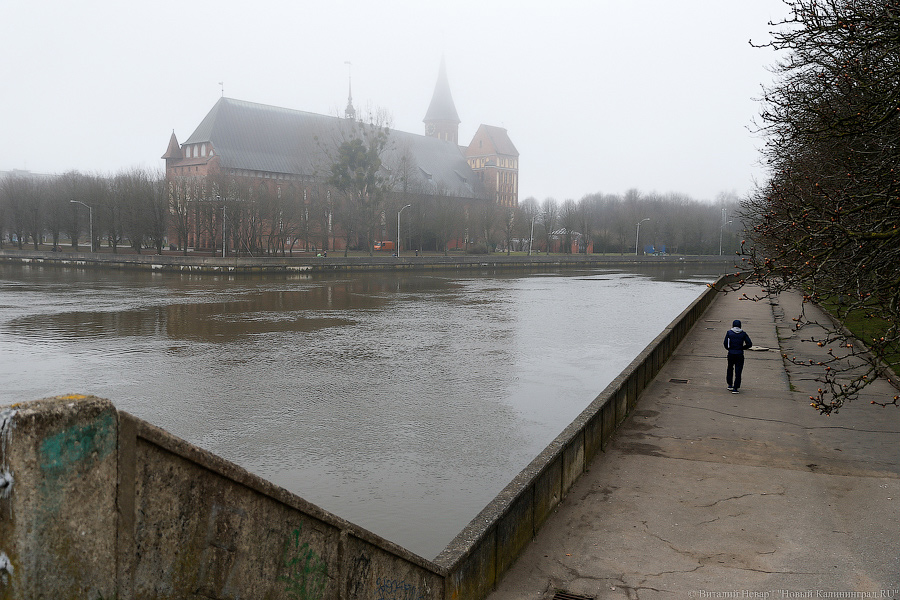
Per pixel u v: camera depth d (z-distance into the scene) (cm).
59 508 216
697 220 15250
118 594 242
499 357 2722
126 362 2523
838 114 1119
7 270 8494
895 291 912
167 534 264
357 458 1507
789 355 2100
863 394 1541
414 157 14425
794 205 1134
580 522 819
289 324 3641
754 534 784
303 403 1964
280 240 9931
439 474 1422
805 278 931
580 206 16788
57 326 3431
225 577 298
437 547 1106
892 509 863
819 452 1112
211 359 2603
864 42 1053
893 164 1047
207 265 7775
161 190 9594
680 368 1895
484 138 17450
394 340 3123
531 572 688
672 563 709
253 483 306
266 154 12044
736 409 1413
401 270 9269
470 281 7675
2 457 200
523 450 1578
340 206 10900
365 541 409
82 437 221
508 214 13212
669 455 1095
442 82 18600
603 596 638
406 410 1898
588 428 1024
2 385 2128
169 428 1709
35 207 11031
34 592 210
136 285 6216
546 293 5988
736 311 3588
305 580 356
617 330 3531
